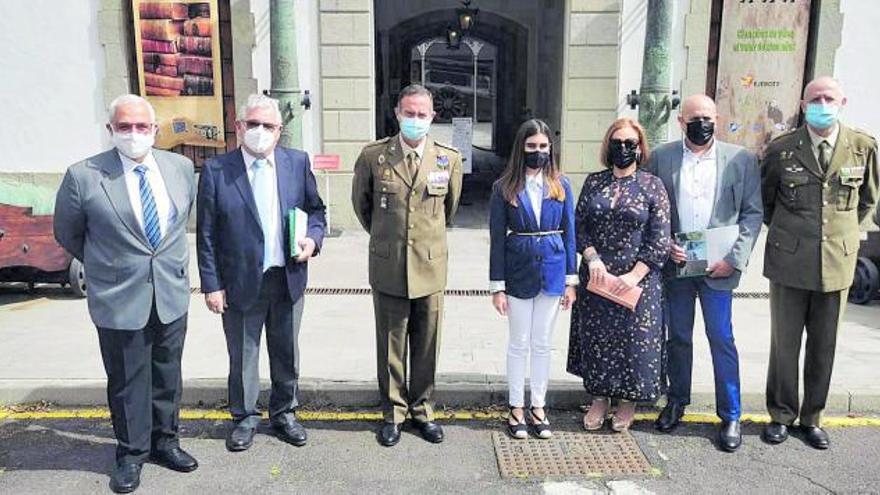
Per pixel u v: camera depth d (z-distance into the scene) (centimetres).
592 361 430
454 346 574
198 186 407
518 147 413
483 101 2789
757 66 982
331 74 984
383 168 415
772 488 383
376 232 418
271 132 397
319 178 1007
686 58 973
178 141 1009
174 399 399
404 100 402
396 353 429
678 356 445
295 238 404
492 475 396
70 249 375
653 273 418
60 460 412
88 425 458
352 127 998
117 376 378
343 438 440
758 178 422
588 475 396
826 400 433
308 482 388
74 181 363
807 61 984
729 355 430
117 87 980
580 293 436
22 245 684
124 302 369
